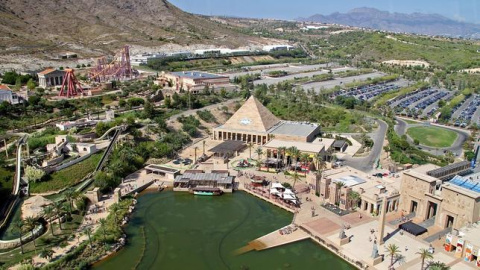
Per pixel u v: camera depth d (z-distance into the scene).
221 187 179.00
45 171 174.12
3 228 138.88
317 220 148.62
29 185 168.00
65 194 152.12
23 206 154.62
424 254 112.25
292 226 145.00
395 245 128.75
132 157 199.62
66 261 121.06
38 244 130.75
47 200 157.38
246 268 122.31
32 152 195.38
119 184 181.25
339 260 126.56
